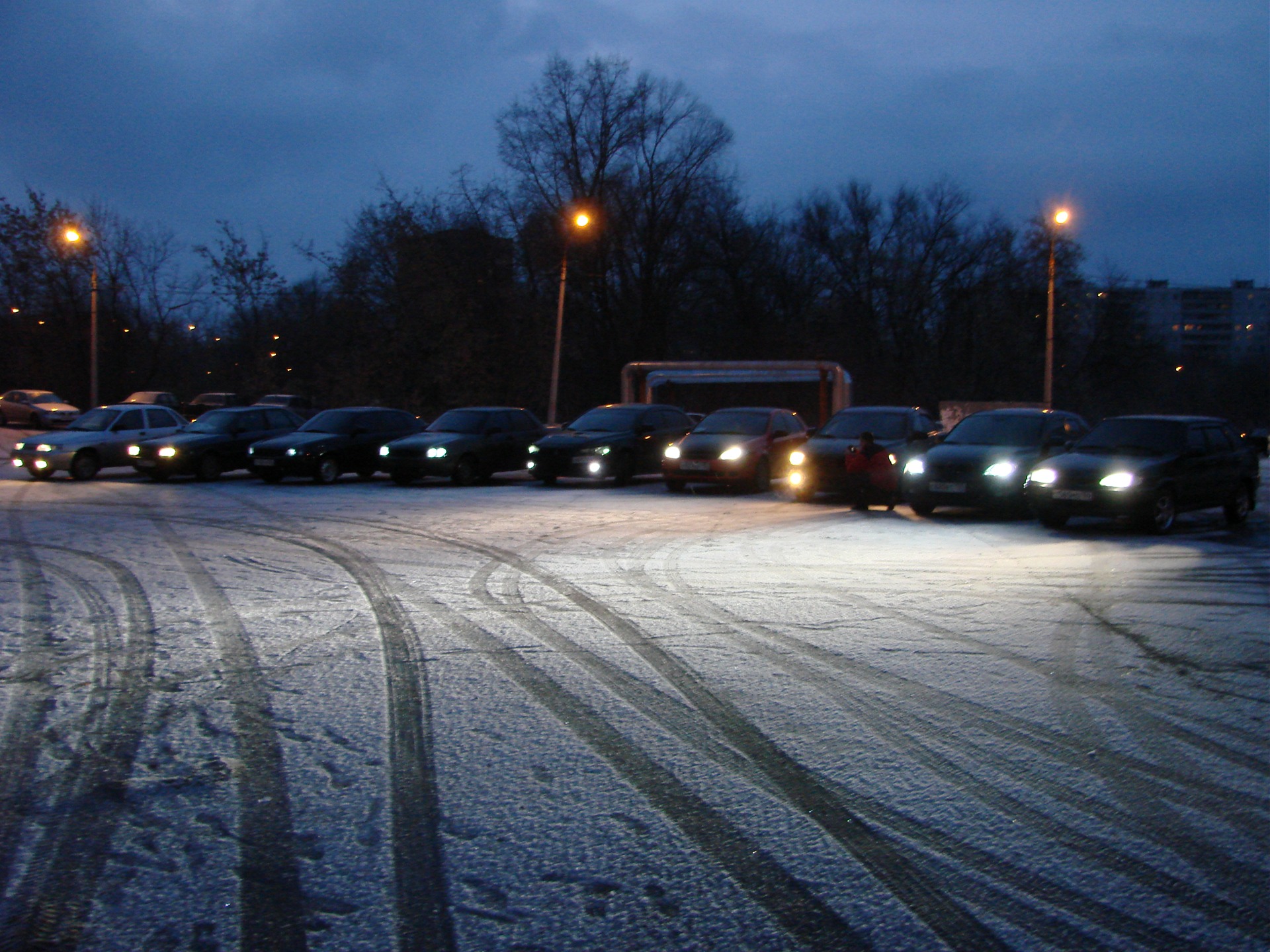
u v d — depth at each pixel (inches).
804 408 1593.3
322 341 1692.9
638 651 253.3
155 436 905.5
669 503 661.9
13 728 193.3
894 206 2330.2
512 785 164.6
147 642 261.1
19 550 424.8
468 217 1523.1
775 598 322.7
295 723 195.9
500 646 257.8
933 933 120.0
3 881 132.1
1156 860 139.3
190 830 147.7
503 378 1488.7
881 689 220.7
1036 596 329.1
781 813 154.3
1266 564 399.2
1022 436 614.2
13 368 2005.4
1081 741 187.9
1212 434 554.3
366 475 880.3
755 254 2217.0
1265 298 4704.7
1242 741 188.5
